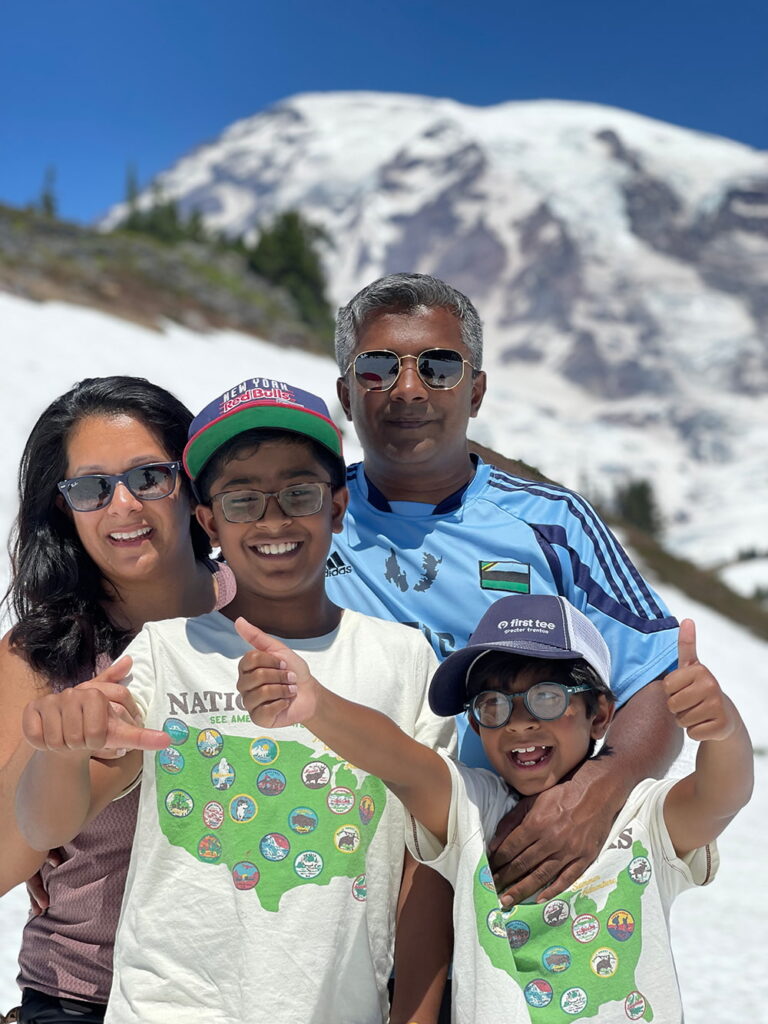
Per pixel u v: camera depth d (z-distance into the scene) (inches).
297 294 2475.4
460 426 122.4
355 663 97.0
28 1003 99.2
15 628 102.6
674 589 1160.8
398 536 120.2
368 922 93.2
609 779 98.5
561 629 100.0
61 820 86.2
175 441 107.0
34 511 105.6
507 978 90.7
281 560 95.0
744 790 92.7
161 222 2918.3
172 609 109.2
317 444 95.8
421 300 122.3
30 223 2012.8
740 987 247.4
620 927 94.2
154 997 88.7
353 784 93.4
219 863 91.0
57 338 1390.3
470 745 110.6
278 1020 87.9
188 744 92.8
